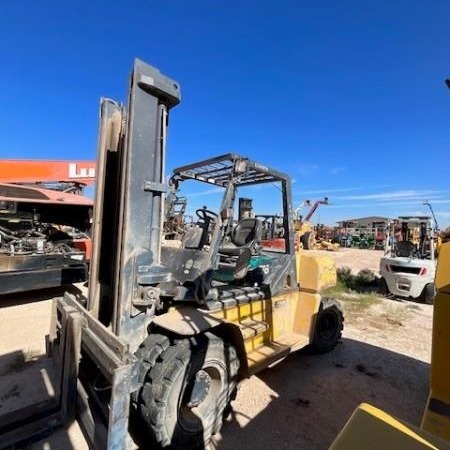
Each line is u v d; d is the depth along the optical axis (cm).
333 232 3042
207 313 241
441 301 175
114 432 166
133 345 213
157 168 222
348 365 375
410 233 855
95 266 241
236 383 248
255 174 319
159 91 218
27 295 574
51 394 274
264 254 356
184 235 289
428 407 175
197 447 218
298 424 259
